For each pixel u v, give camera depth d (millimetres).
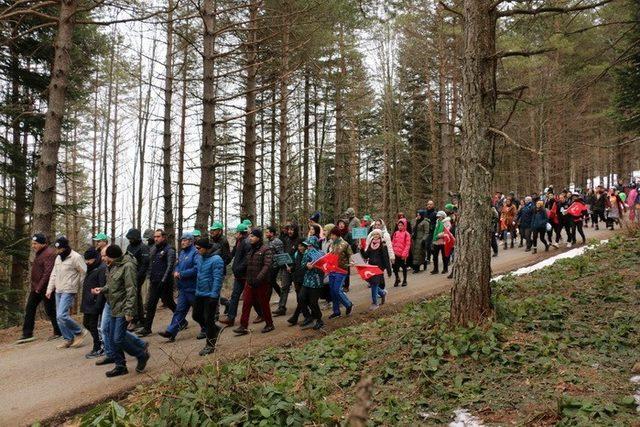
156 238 8719
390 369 5383
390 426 4238
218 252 9539
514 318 6168
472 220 5988
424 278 12711
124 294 6344
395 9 8758
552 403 4184
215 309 7164
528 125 22688
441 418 4273
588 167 34938
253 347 7348
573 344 5414
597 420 3732
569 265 9781
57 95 9242
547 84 14500
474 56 6051
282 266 9789
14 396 5855
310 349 6789
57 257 8172
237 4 11859
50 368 6891
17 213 14305
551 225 14680
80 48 14289
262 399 4551
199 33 11227
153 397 5020
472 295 5941
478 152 6012
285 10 10938
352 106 20672
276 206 27406
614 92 13570
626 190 23234
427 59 19344
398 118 24938
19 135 14828
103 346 7305
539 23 7008
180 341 7984
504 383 4699
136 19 8273
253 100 13312
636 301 6570
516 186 31141
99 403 5551
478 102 6035
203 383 4883
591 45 8633
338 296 8922
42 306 10500
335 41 15672
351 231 12977
